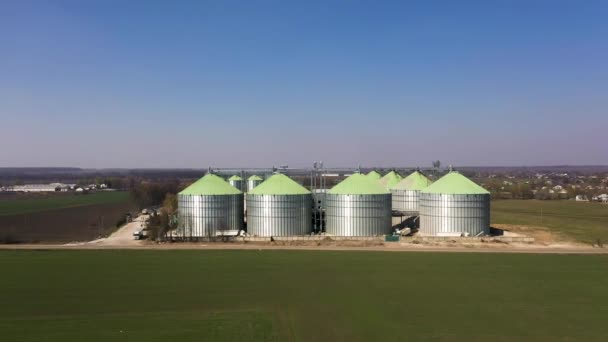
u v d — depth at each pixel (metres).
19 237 124.44
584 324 50.53
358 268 76.31
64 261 81.62
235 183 178.00
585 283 67.06
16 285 65.50
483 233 106.75
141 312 54.28
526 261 81.94
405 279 69.19
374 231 107.12
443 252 90.31
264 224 107.38
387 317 52.66
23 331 48.22
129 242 105.44
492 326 49.88
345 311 54.81
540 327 49.66
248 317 52.69
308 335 47.34
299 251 91.25
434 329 49.03
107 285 65.62
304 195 109.44
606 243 102.94
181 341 45.72
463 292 62.56
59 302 57.94
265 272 73.44
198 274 72.06
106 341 45.66
